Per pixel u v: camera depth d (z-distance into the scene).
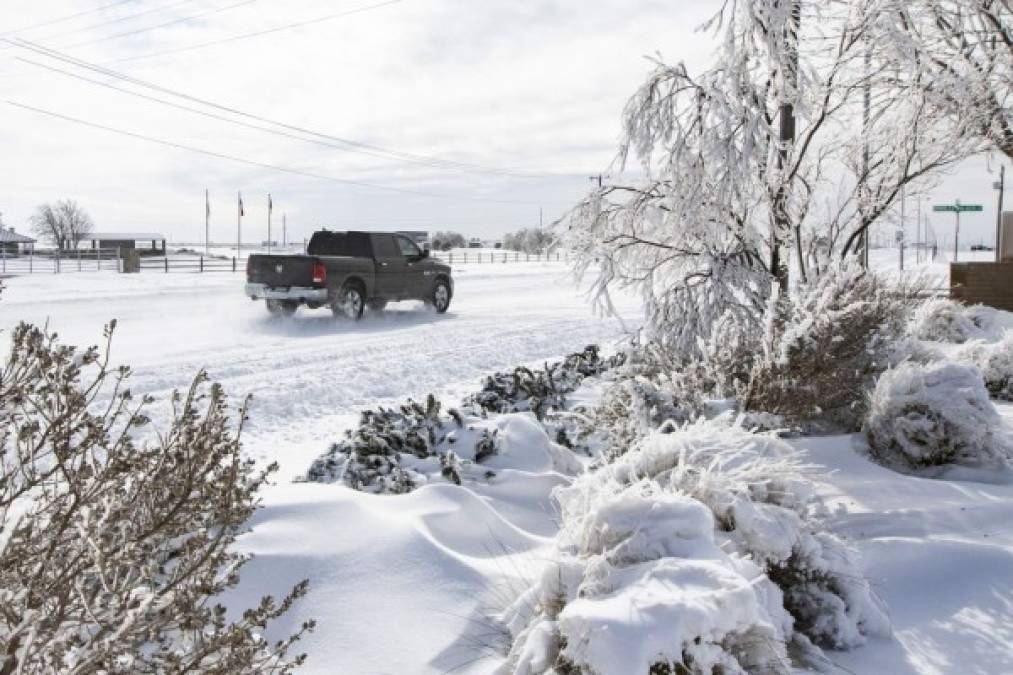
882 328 8.56
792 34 9.43
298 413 8.84
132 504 2.27
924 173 10.48
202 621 2.34
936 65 10.40
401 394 10.09
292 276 16.97
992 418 6.54
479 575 3.92
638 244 9.62
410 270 19.41
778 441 4.54
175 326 16.19
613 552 3.16
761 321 8.56
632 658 2.52
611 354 13.27
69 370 2.33
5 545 2.18
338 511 4.25
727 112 8.59
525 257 79.81
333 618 3.52
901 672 3.36
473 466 5.63
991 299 19.77
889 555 4.41
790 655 3.40
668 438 4.22
